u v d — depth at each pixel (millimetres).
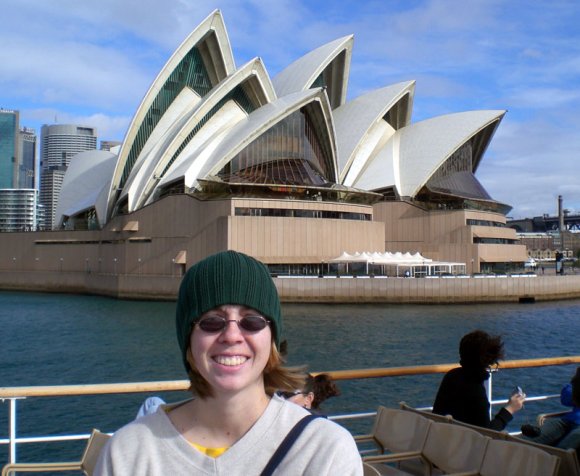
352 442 2420
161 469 2367
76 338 34125
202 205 59219
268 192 61625
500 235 74688
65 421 16625
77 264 74250
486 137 83062
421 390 19219
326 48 76000
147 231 63031
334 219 60656
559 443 6082
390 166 76750
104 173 85812
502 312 48406
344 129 78312
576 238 190500
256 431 2416
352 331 35844
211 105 66500
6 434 15609
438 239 71562
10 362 26875
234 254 2629
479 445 5078
